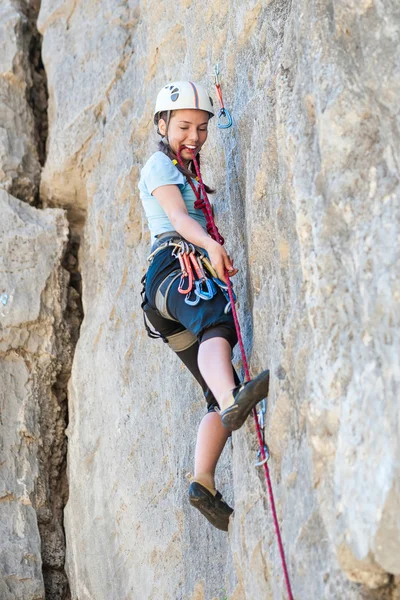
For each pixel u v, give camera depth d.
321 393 6.23
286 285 7.22
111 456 13.64
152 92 13.71
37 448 15.16
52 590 14.48
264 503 7.49
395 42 6.26
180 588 10.84
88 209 15.87
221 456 9.88
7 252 15.70
